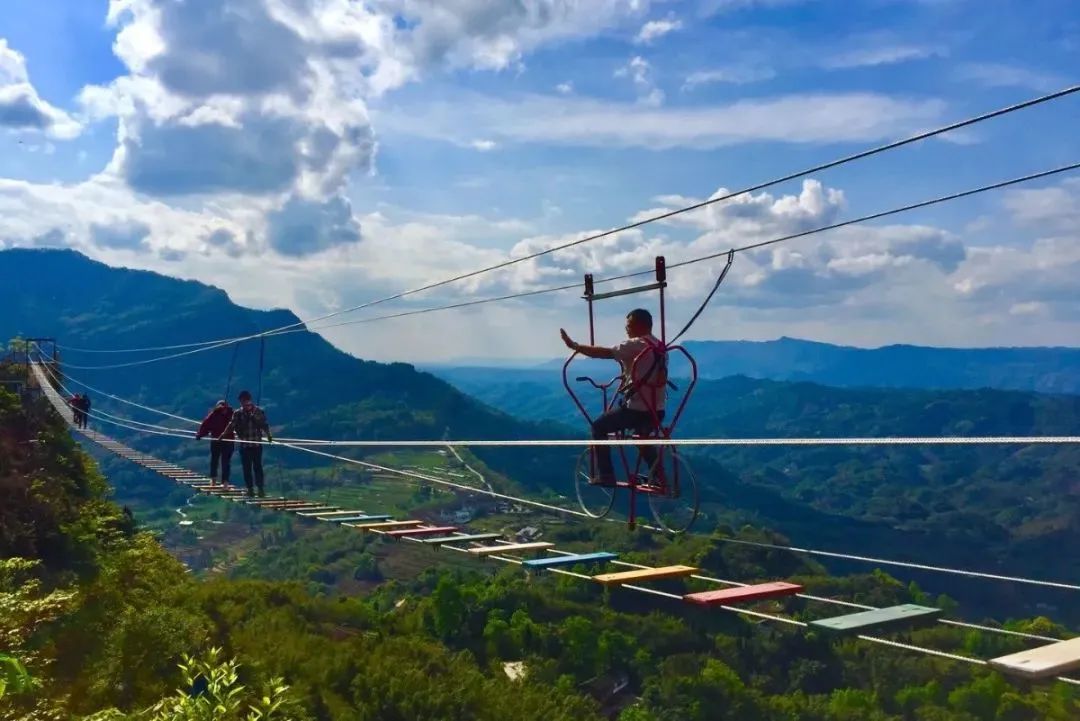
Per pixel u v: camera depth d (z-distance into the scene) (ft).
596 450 32.76
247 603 196.34
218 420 69.56
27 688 16.21
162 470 84.64
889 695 192.85
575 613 265.75
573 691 223.30
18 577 53.72
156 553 168.66
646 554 242.37
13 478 126.93
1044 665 18.90
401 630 240.12
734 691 210.59
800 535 447.83
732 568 230.48
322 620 213.66
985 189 26.71
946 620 26.78
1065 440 20.51
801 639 227.61
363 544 414.41
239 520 479.41
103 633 90.02
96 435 134.92
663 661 234.38
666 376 31.37
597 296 33.91
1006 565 411.34
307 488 518.78
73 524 128.47
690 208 33.65
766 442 26.02
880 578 246.88
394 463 575.79
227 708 25.67
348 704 164.96
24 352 213.66
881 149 27.12
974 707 173.78
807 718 197.67
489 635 247.29
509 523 422.41
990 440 21.45
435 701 175.52
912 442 22.80
